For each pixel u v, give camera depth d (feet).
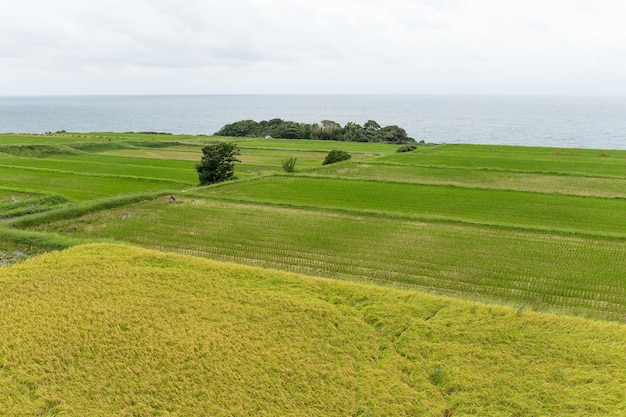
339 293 61.98
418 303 58.65
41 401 42.45
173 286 63.10
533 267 75.20
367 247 85.35
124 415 40.78
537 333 51.52
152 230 95.91
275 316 55.88
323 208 110.22
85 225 99.14
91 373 46.11
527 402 41.91
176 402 42.52
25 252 81.00
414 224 98.73
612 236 87.51
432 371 46.29
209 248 85.76
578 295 65.41
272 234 93.04
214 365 47.21
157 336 51.75
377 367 47.26
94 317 55.11
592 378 44.57
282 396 43.06
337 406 42.14
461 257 79.87
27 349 49.42
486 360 47.50
